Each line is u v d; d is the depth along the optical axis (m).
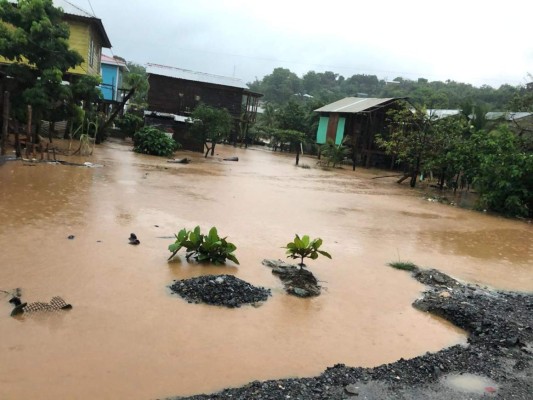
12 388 3.69
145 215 9.56
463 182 22.44
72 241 7.35
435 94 46.47
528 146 18.31
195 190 13.52
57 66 17.50
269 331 5.18
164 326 4.99
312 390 4.04
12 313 4.85
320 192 16.84
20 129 17.45
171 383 4.00
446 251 9.84
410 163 22.92
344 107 36.12
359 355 4.90
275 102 82.94
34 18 17.16
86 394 3.72
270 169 23.70
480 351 5.12
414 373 4.51
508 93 54.84
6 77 17.22
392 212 14.13
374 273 7.66
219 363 4.41
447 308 6.20
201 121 25.80
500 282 8.05
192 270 6.69
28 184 11.32
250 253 7.86
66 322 4.83
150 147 22.20
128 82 25.17
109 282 5.95
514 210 16.14
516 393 4.29
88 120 21.95
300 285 6.55
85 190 11.39
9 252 6.57
